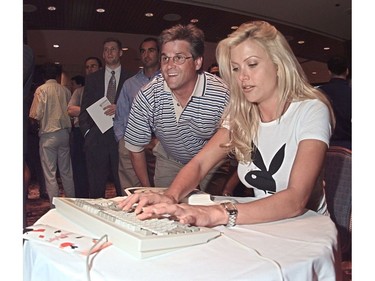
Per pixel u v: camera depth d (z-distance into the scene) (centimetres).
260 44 114
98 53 423
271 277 72
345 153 152
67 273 75
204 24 444
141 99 193
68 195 335
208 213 96
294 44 513
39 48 408
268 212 100
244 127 125
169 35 171
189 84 175
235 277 70
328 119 114
